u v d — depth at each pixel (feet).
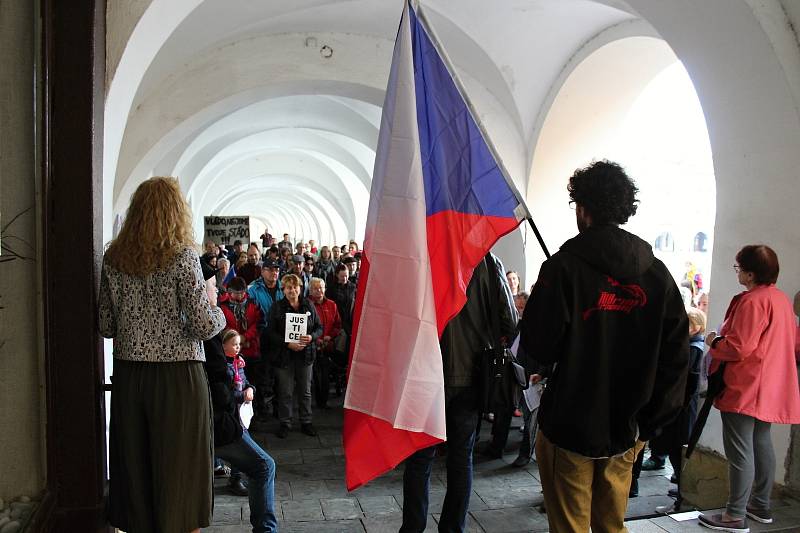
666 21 17.02
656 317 7.77
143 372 8.78
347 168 65.57
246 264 33.06
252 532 13.00
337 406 25.79
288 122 44.83
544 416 8.18
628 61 24.77
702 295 27.96
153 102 25.41
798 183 14.89
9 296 9.21
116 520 8.99
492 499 15.44
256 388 23.39
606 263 7.71
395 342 9.31
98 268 9.57
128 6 11.91
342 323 27.43
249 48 26.53
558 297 7.79
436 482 16.62
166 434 8.74
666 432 11.27
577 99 26.89
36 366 9.41
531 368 15.75
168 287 8.77
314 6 24.45
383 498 15.52
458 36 26.20
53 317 9.19
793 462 15.26
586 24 24.11
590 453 7.74
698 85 17.10
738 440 12.55
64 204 9.14
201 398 8.98
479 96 28.68
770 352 12.23
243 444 11.46
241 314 22.47
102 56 9.95
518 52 26.27
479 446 19.94
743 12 14.79
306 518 14.21
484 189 9.82
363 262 9.66
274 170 75.92
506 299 11.03
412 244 9.39
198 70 25.95
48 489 9.30
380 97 29.04
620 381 7.88
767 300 12.19
